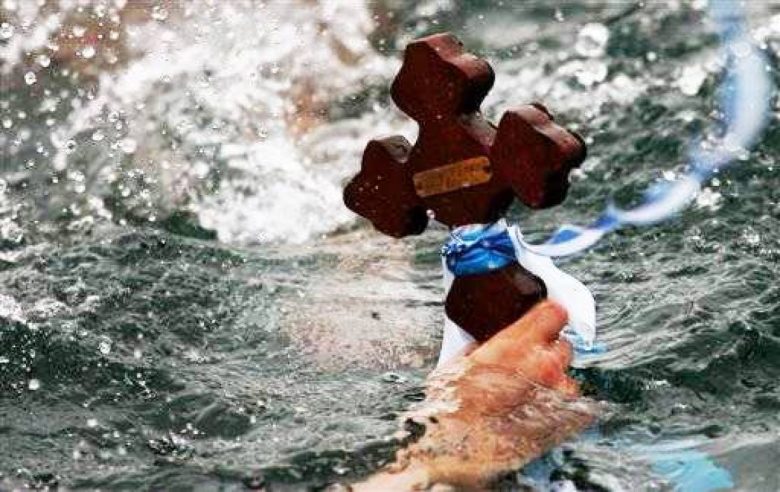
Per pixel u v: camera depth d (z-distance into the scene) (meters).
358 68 9.75
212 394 5.61
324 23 10.04
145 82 9.25
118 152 8.56
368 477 4.89
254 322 6.38
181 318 6.38
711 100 8.77
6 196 8.04
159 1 9.90
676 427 5.23
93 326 6.20
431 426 5.01
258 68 9.48
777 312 6.04
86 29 9.64
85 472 5.09
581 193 7.85
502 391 5.06
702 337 5.84
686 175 7.78
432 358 5.95
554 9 10.91
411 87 4.98
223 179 8.33
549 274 5.25
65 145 8.65
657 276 6.61
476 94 4.93
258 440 5.25
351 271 7.11
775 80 8.95
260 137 8.80
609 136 8.54
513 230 5.21
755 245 6.84
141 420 5.47
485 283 5.13
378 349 6.06
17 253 7.05
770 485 4.92
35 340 6.02
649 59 9.69
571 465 4.91
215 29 9.77
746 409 5.38
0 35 9.59
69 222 7.71
